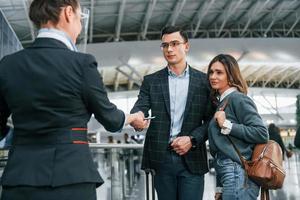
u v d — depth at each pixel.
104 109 0.97
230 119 1.39
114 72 15.03
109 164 2.22
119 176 2.29
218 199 1.44
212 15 12.08
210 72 1.47
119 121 1.02
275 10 11.74
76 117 0.93
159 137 1.56
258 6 10.98
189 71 1.60
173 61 1.55
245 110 1.37
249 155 1.37
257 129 1.33
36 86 0.90
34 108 0.90
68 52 0.95
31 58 0.94
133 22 12.31
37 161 0.88
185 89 1.58
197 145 1.53
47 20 0.98
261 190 1.40
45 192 0.86
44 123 0.90
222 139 1.37
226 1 10.80
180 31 1.57
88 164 0.92
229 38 12.69
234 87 1.46
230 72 1.44
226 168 1.36
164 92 1.58
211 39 12.56
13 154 0.91
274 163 1.31
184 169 1.54
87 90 0.93
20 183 0.86
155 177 1.59
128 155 2.42
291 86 20.83
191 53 12.33
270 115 20.33
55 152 0.88
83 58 0.96
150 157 1.58
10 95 0.93
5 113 1.00
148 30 13.12
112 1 9.86
